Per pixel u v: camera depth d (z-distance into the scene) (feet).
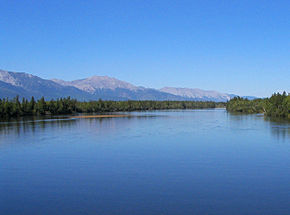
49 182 82.23
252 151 127.75
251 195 70.44
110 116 452.76
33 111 492.95
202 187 76.64
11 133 204.03
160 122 306.35
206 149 133.49
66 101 586.04
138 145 146.20
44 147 141.59
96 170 94.99
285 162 105.09
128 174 89.76
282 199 67.67
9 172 93.56
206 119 351.67
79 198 69.41
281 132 199.72
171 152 126.11
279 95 401.29
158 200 67.67
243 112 574.56
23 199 69.15
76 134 196.65
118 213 60.70
